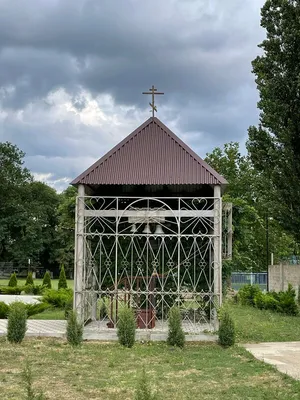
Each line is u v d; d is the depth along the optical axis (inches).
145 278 567.8
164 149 573.0
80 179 551.5
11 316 497.4
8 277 2415.1
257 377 362.9
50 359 418.0
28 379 257.8
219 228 539.8
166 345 494.6
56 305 866.8
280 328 634.2
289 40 845.2
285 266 1139.3
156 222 548.4
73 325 496.4
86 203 595.5
